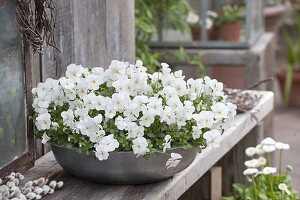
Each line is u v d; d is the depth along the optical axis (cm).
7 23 219
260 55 445
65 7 258
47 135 224
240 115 304
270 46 505
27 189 214
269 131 446
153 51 444
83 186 224
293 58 646
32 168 239
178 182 231
